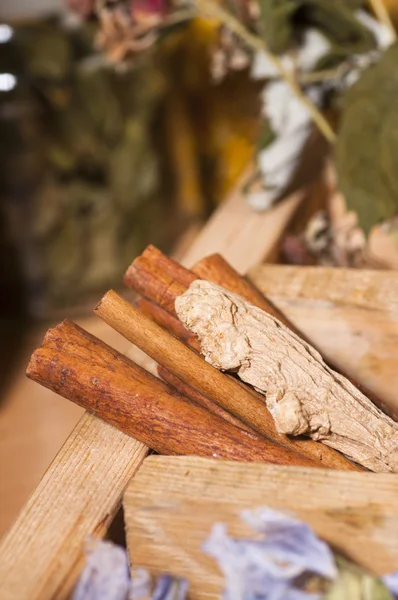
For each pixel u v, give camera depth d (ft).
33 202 1.72
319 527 0.69
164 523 0.71
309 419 0.78
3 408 1.47
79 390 0.79
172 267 0.88
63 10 1.77
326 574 0.66
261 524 0.69
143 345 0.80
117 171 1.83
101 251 1.83
